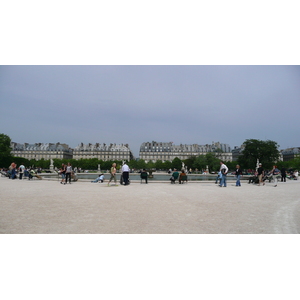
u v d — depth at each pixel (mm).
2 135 98875
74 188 20844
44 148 190375
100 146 189500
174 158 170250
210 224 8773
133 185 25266
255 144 93875
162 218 9578
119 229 8070
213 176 55750
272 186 25500
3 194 15711
